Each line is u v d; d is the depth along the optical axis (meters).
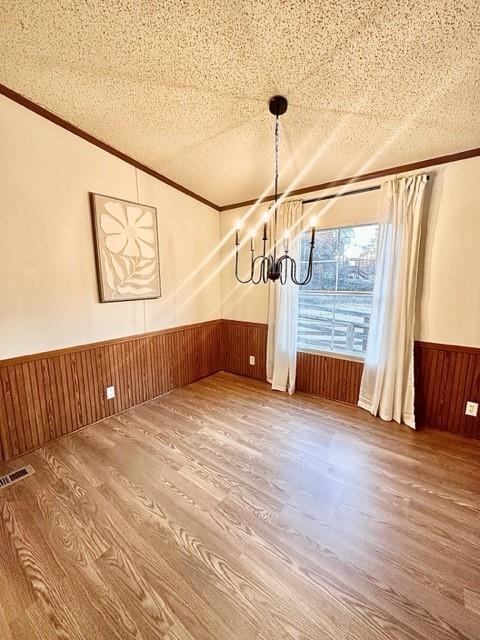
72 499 1.75
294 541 1.48
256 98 1.88
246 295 3.75
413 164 2.45
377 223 2.66
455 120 1.92
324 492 1.81
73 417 2.50
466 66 1.50
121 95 1.94
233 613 1.17
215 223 3.80
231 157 2.65
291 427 2.58
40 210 2.17
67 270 2.37
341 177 2.80
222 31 1.42
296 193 3.15
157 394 3.24
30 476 1.96
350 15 1.27
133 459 2.13
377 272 2.63
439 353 2.48
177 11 1.33
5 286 2.04
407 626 1.12
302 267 3.15
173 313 3.35
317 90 1.76
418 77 1.60
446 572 1.32
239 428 2.56
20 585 1.27
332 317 3.10
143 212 2.86
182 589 1.25
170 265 3.25
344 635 1.09
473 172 2.21
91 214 2.47
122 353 2.85
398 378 2.57
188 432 2.50
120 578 1.30
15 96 1.95
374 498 1.77
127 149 2.59
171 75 1.74
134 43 1.53
